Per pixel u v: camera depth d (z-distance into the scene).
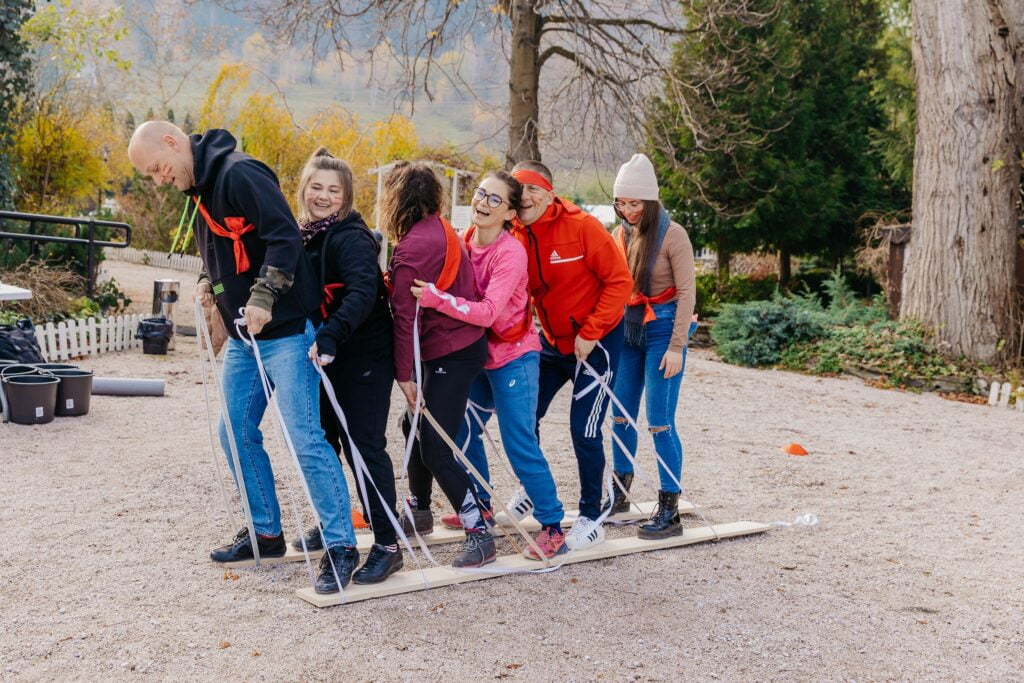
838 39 21.48
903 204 22.61
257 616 3.53
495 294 3.81
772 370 13.04
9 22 12.92
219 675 3.04
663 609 3.82
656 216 4.46
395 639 3.39
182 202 26.44
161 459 5.80
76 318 10.23
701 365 12.59
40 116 16.81
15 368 6.85
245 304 3.64
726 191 19.69
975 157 11.98
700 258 26.55
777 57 19.78
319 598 3.63
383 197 3.78
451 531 4.63
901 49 22.11
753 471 6.53
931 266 12.37
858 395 10.81
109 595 3.66
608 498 4.96
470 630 3.51
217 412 7.39
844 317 13.90
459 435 4.38
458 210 15.21
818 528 5.16
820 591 4.13
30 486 5.05
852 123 21.62
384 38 15.03
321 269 3.66
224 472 5.58
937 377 11.74
